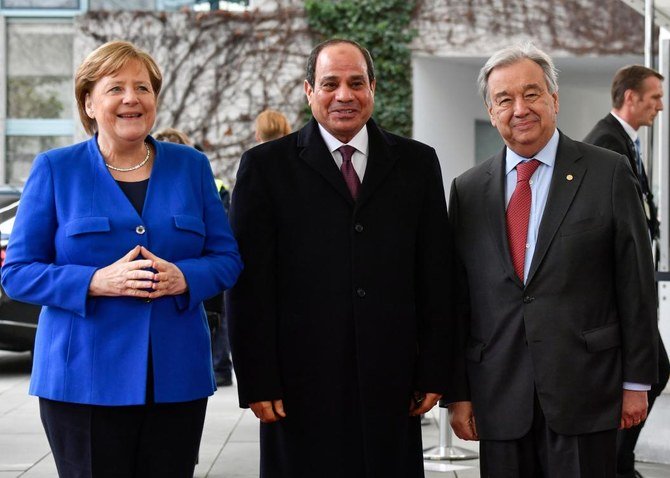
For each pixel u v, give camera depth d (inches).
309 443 155.7
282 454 157.8
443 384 157.8
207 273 144.3
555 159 155.9
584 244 151.8
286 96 639.1
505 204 157.8
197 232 146.5
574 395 150.6
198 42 639.1
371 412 154.2
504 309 154.7
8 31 658.8
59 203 143.6
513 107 154.0
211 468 245.4
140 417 143.4
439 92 665.6
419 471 161.0
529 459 155.6
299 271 155.6
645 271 151.8
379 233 156.1
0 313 373.1
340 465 155.4
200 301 144.1
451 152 677.9
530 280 152.6
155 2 655.8
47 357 143.6
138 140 145.6
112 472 141.8
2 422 302.8
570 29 645.9
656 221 238.5
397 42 645.9
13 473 240.5
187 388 143.5
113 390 140.4
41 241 143.8
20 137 659.4
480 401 156.9
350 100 154.8
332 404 154.9
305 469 156.1
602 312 152.6
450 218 164.4
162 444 144.3
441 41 647.1
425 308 159.0
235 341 156.0
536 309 152.1
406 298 156.8
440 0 647.1
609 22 644.1
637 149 241.9
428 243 159.2
